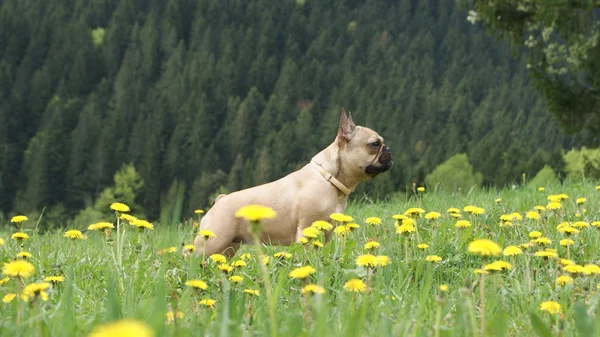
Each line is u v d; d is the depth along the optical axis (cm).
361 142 558
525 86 15775
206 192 10675
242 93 15525
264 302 357
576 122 2145
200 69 14525
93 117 11281
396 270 452
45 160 10194
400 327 276
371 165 556
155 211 10362
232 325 270
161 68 15475
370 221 478
